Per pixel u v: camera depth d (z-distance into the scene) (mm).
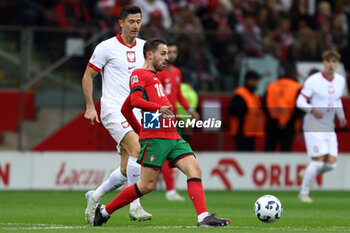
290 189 57625
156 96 25234
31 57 56406
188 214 34812
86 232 24031
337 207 41469
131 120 26656
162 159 24938
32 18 63156
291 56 58281
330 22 69750
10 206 39625
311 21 69125
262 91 57562
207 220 24609
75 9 63438
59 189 56094
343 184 58500
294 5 68875
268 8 67562
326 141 44656
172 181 45781
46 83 56250
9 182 55812
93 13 63812
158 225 28125
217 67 57562
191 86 56719
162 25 64438
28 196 48438
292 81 57719
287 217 33719
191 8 65375
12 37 57344
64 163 56250
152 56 25516
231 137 57281
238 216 34188
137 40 30047
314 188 58281
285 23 67125
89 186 56344
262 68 57781
